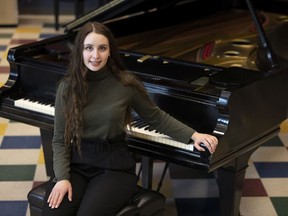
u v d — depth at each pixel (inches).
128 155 105.5
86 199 99.2
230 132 109.4
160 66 127.6
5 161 164.6
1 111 131.2
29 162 164.2
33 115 126.3
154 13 173.9
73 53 101.2
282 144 178.2
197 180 155.2
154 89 116.6
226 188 118.5
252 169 162.4
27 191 147.8
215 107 110.9
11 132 185.2
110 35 101.2
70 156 104.7
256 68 136.4
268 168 163.2
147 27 168.7
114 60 102.7
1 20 306.7
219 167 111.5
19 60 132.7
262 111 118.5
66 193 100.0
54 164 102.9
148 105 106.0
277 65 126.6
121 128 103.8
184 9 183.8
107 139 103.1
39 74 130.4
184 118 115.0
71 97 100.8
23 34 294.7
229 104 107.8
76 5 297.6
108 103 101.5
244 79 115.6
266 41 130.3
